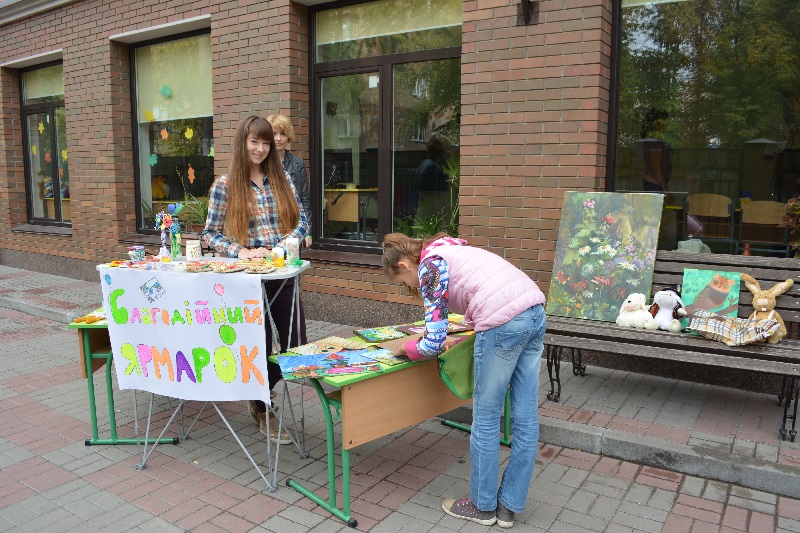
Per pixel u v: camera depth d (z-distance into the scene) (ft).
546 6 15.76
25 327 22.80
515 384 9.58
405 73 20.03
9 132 33.86
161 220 13.08
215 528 9.86
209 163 25.82
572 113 15.74
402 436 13.26
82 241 30.04
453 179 19.51
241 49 22.00
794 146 15.65
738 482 10.91
